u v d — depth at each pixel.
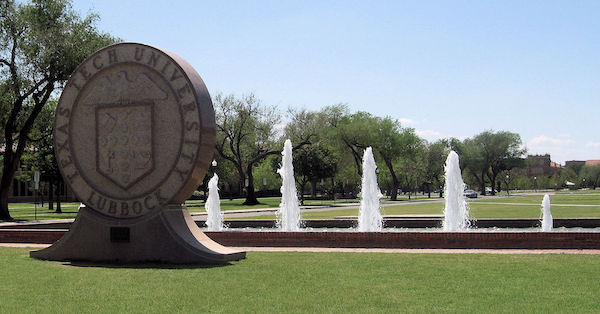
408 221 24.16
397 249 15.15
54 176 46.78
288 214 24.50
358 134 73.69
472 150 115.62
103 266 12.56
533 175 195.88
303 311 7.82
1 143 42.16
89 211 13.91
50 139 45.59
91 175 14.12
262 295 8.91
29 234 18.20
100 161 13.99
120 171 13.77
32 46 36.50
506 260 12.52
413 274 10.78
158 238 13.16
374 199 23.53
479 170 119.81
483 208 41.06
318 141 70.25
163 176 13.41
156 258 13.12
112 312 7.77
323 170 73.94
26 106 40.34
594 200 57.28
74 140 14.35
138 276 10.85
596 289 9.24
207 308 8.02
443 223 23.23
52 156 46.44
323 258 13.15
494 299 8.51
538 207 42.28
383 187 120.31
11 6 36.84
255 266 12.00
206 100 13.49
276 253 14.24
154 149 13.53
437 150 116.12
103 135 14.01
